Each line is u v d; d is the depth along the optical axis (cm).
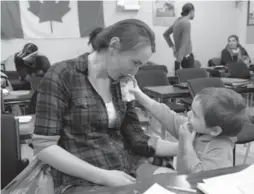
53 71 111
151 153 129
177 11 575
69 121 112
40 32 491
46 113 106
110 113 119
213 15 615
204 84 254
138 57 102
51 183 111
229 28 635
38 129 106
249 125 210
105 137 119
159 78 328
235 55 553
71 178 109
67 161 104
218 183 76
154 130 280
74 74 113
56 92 108
